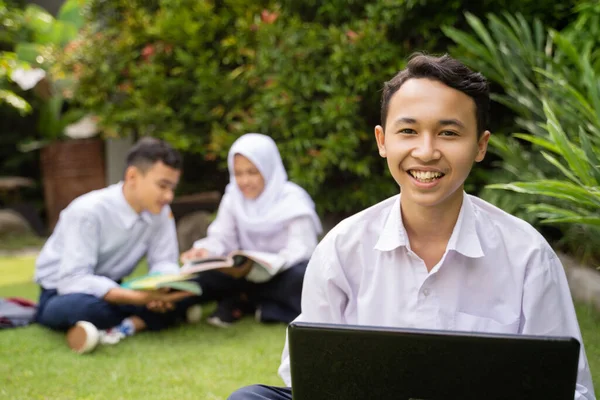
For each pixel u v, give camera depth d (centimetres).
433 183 125
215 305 331
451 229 137
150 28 452
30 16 668
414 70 127
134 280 268
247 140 309
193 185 516
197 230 462
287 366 148
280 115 393
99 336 262
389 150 129
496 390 102
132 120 462
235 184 322
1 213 589
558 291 136
